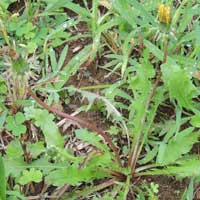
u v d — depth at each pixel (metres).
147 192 0.71
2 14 0.84
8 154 0.72
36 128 0.77
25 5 0.88
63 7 0.87
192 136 0.70
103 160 0.68
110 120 0.78
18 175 0.70
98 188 0.70
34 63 0.82
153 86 0.77
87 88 0.79
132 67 0.79
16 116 0.76
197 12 0.81
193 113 0.77
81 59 0.81
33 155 0.72
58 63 0.82
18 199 0.71
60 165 0.71
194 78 0.79
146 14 0.80
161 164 0.69
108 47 0.84
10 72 0.77
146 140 0.75
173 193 0.72
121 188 0.71
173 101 0.76
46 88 0.79
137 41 0.81
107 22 0.82
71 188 0.72
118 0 0.81
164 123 0.76
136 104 0.71
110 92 0.78
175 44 0.80
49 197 0.71
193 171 0.67
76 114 0.79
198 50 0.78
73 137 0.77
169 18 0.69
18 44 0.83
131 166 0.72
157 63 0.80
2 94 0.79
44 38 0.84
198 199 0.71
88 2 0.89
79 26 0.87
